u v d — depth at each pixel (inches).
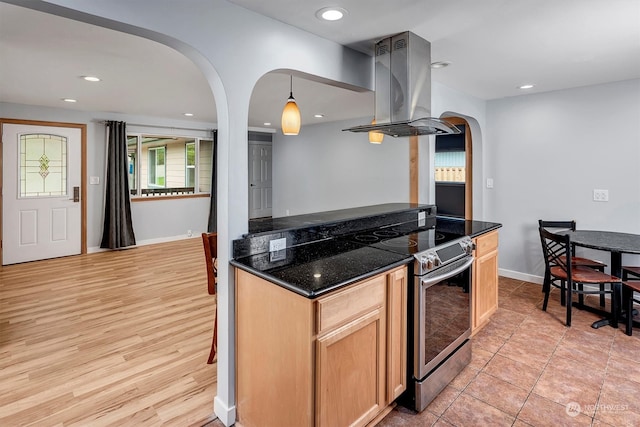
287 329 60.6
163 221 249.6
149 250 224.2
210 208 269.9
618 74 125.7
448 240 92.4
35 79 139.0
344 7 74.6
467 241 96.0
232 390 74.2
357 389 65.2
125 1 57.9
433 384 80.1
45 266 186.2
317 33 87.7
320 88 155.1
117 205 219.8
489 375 90.1
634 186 134.2
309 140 285.4
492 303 117.0
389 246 85.4
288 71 84.6
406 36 89.0
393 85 93.2
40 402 79.3
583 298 136.0
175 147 255.8
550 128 152.3
